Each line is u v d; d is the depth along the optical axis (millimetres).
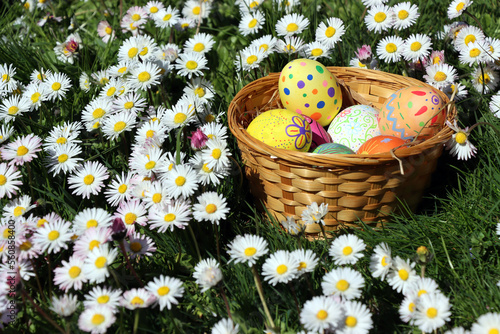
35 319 629
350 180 671
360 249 625
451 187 740
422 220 699
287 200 698
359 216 693
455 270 661
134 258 659
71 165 712
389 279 622
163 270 683
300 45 814
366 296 653
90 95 813
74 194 731
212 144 685
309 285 636
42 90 773
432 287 604
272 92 778
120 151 757
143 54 795
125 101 752
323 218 694
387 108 722
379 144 694
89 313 602
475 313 623
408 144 667
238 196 734
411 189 695
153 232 696
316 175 671
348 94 780
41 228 646
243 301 651
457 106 775
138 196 678
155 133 722
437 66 764
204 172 686
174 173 669
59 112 793
